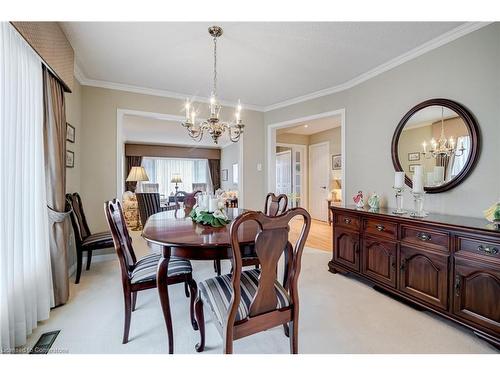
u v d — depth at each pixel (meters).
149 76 3.03
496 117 1.88
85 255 3.12
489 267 1.53
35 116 1.77
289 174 6.90
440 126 2.24
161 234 1.59
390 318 1.86
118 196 3.30
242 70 2.87
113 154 3.28
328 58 2.58
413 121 2.47
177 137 7.53
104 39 2.20
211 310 1.31
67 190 2.62
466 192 2.07
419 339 1.61
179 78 3.09
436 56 2.26
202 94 3.66
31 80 1.72
